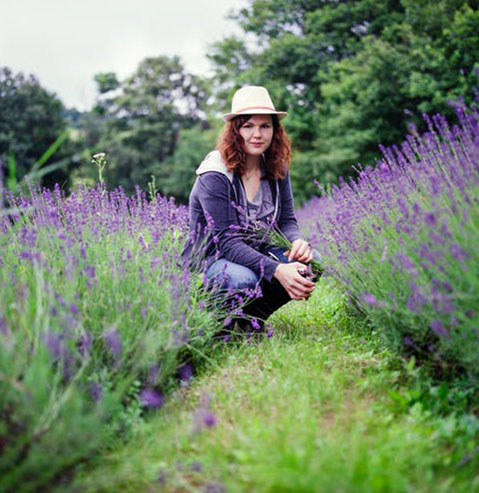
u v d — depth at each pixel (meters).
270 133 3.53
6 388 1.78
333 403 2.31
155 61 43.66
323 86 16.33
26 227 2.83
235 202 3.53
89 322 2.35
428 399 2.40
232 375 2.72
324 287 4.67
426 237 2.44
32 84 28.59
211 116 24.05
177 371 2.76
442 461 1.95
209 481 1.83
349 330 3.40
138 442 2.11
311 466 1.67
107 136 38.56
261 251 3.74
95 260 2.71
